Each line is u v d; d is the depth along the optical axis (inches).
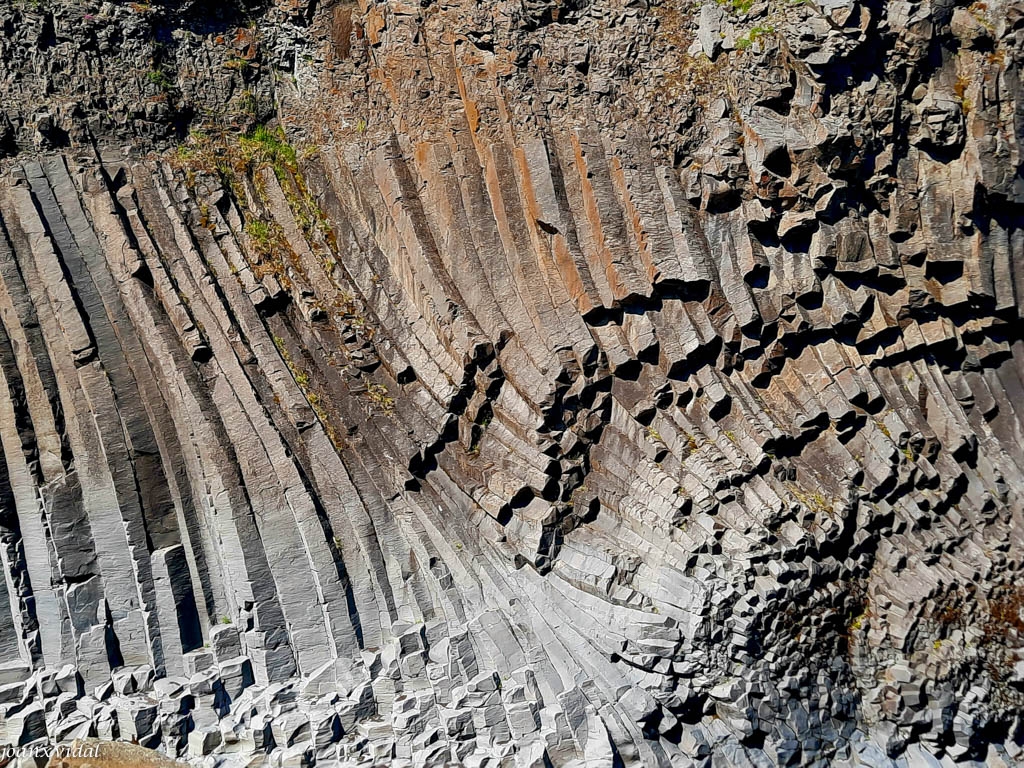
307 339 678.5
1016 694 613.6
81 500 603.2
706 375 667.4
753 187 674.8
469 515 641.6
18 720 556.1
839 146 655.8
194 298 660.7
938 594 623.8
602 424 665.0
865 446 666.8
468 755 556.1
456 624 597.9
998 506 673.6
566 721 557.3
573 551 627.2
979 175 674.8
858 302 687.1
